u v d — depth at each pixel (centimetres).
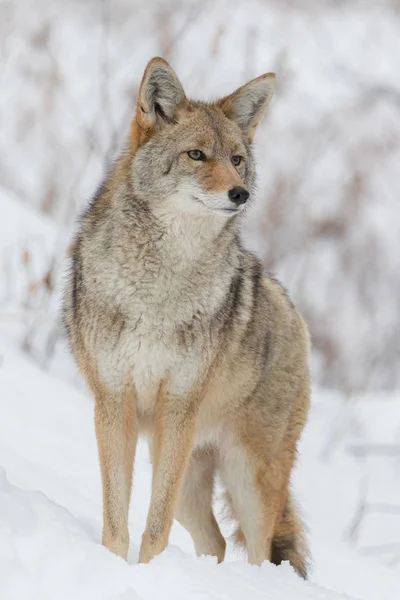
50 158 2395
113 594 588
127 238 816
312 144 2673
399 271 2539
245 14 3170
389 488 1509
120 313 813
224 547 995
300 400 1004
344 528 1342
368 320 2398
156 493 831
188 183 833
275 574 757
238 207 824
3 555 603
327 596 720
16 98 2570
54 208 2175
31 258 1608
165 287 816
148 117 850
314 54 3139
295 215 2466
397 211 2645
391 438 1666
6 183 2297
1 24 2630
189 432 846
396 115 2884
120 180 850
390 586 1094
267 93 938
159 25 2877
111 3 3125
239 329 902
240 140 902
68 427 1232
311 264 2431
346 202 2588
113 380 823
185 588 618
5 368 1336
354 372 2217
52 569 605
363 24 3422
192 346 831
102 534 815
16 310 1458
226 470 972
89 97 2684
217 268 843
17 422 1172
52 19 2923
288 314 1008
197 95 2345
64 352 1552
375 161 2719
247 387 937
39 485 916
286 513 995
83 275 834
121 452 827
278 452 979
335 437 1659
